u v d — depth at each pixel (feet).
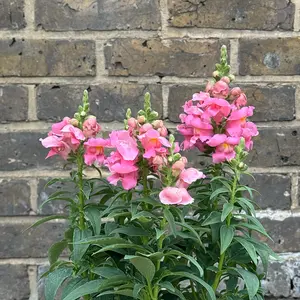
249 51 3.74
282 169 3.84
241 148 2.56
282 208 3.86
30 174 3.79
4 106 3.73
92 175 3.80
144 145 2.40
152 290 2.56
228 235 2.53
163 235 2.50
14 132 3.75
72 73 3.71
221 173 3.06
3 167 3.77
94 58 3.71
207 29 3.71
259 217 3.87
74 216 2.80
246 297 2.88
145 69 3.73
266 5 3.70
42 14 3.65
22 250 3.85
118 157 2.45
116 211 2.68
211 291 2.43
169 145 2.38
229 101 2.78
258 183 3.84
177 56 3.72
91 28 3.67
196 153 3.78
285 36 3.73
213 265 2.89
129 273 2.76
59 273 2.83
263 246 2.68
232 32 3.72
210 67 3.74
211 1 3.68
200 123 2.64
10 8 3.64
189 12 3.68
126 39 3.70
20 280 3.88
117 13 3.67
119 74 3.73
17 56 3.68
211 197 2.54
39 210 3.81
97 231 2.72
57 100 3.73
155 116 2.53
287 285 3.94
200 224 2.86
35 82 3.72
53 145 2.60
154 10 3.68
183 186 2.39
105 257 2.83
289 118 3.80
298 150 3.83
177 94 3.75
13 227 3.83
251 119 3.79
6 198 3.80
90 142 2.59
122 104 3.75
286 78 3.78
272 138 3.81
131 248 2.71
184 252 2.80
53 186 3.80
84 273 2.83
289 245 3.89
